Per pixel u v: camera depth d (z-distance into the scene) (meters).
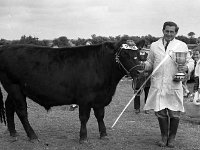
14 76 7.59
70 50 7.58
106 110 12.12
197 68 11.23
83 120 7.50
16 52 7.62
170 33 6.98
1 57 7.66
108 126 9.34
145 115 11.19
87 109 7.45
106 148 7.27
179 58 6.82
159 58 7.09
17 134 8.14
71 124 9.48
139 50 7.29
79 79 7.33
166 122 7.26
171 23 7.00
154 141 7.84
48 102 7.67
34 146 7.39
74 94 7.47
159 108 7.05
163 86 7.04
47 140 7.83
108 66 7.34
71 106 11.78
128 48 7.04
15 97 7.64
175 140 7.93
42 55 7.56
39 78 7.46
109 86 7.47
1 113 7.95
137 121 10.18
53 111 11.66
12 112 8.05
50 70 7.44
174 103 7.12
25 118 7.70
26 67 7.51
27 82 7.54
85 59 7.40
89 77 7.30
